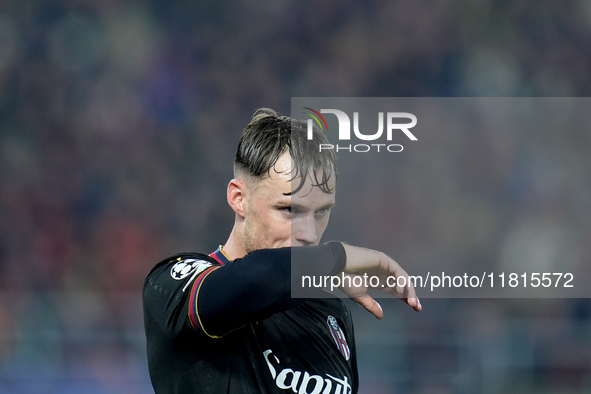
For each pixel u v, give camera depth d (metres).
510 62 38.78
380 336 21.56
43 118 38.81
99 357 24.59
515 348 21.73
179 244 35.34
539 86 38.41
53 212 35.75
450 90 39.19
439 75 39.31
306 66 40.41
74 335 24.83
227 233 35.97
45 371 24.31
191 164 37.94
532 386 21.70
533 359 21.75
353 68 39.94
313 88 40.00
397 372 21.45
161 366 6.35
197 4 41.25
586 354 21.72
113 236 34.81
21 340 24.69
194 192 37.09
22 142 38.09
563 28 38.84
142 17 41.12
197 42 40.88
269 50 40.72
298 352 6.61
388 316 21.75
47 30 40.59
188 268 6.14
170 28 41.12
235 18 40.97
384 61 39.81
